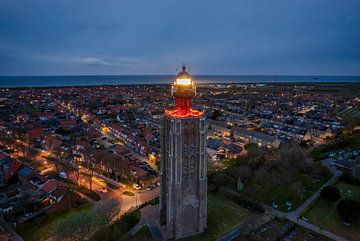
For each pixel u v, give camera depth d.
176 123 57.69
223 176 95.88
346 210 72.44
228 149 143.00
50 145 142.88
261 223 73.00
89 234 66.81
